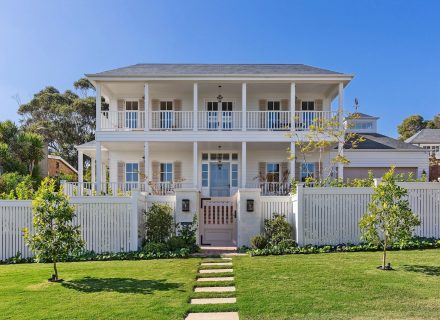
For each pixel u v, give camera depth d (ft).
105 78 58.18
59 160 112.37
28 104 150.10
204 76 58.13
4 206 39.63
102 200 40.83
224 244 48.26
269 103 68.28
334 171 63.10
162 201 45.60
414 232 40.11
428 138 115.96
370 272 28.78
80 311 21.56
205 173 67.41
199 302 23.18
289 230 41.57
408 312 20.30
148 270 32.04
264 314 20.54
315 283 26.20
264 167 67.31
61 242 29.53
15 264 37.68
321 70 63.10
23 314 21.24
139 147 65.31
